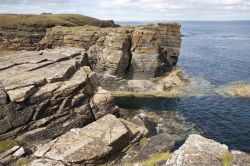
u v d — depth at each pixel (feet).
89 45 253.44
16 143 92.63
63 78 116.06
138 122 131.95
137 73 239.91
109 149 78.79
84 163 74.74
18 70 118.11
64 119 107.45
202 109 183.93
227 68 317.63
